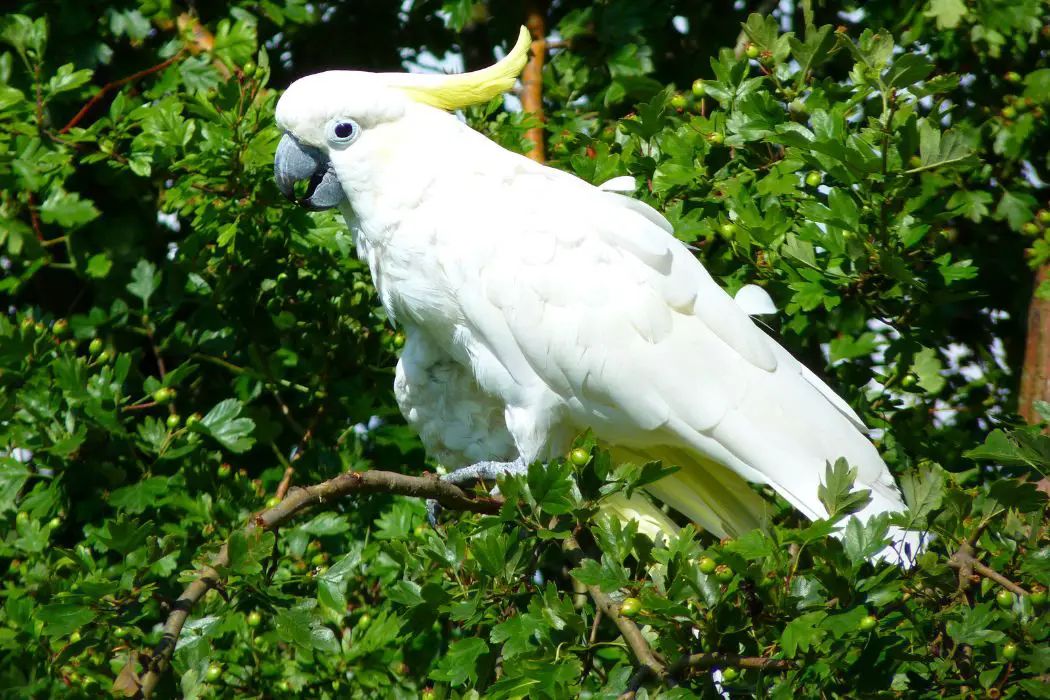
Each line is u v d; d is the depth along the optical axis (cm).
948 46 955
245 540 610
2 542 800
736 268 870
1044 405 631
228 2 1064
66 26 991
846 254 786
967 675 576
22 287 1082
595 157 905
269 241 921
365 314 938
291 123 820
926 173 810
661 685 586
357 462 924
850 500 582
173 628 591
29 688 589
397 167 816
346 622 839
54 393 839
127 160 915
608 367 781
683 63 1088
